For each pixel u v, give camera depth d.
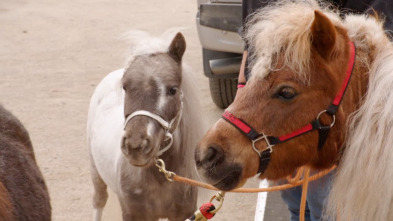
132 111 3.13
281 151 2.21
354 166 2.22
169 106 3.17
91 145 4.07
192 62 8.59
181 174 3.39
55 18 12.14
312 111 2.17
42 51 9.48
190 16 12.42
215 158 2.19
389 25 2.61
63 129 6.19
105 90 4.17
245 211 4.61
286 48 2.13
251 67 2.46
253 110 2.17
